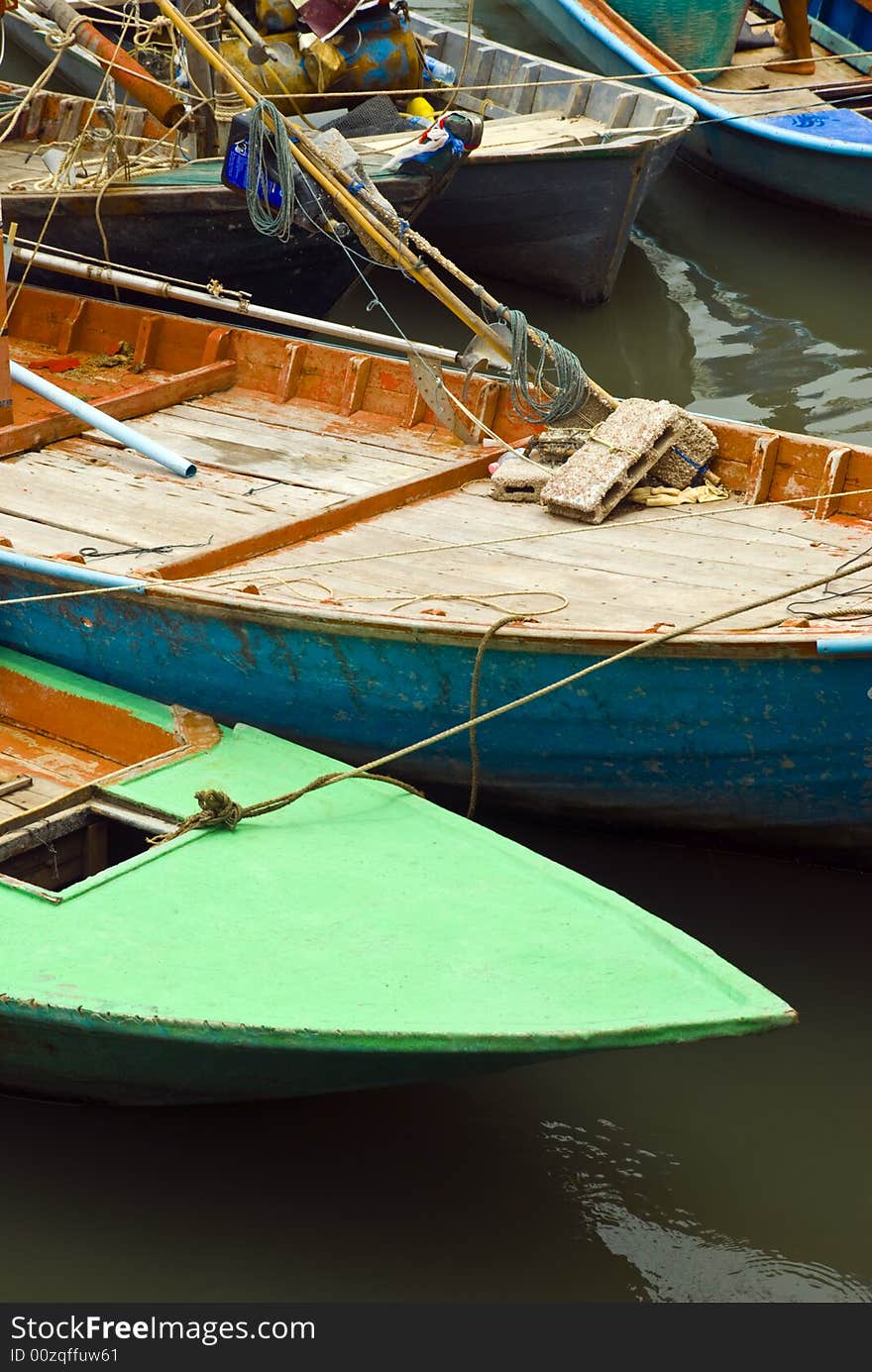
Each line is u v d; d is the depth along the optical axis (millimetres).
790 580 26953
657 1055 23219
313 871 21891
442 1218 20344
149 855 22062
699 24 55812
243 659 26422
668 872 26766
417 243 32188
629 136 45156
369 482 31859
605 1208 20562
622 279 50906
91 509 30359
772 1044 23344
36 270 41719
